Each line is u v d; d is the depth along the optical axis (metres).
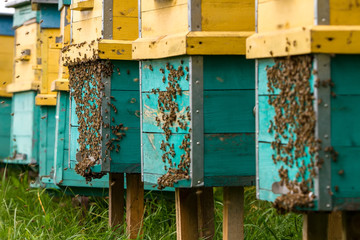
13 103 15.27
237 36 6.12
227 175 6.26
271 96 5.27
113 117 7.95
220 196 10.80
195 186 6.22
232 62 6.21
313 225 5.36
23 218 9.19
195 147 6.21
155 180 6.89
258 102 5.47
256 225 7.86
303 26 4.85
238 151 6.27
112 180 8.77
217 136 6.23
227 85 6.21
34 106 13.72
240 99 6.24
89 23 8.38
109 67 7.90
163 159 6.68
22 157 14.15
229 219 6.58
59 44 10.93
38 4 12.41
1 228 8.48
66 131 10.42
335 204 4.77
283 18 5.11
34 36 13.66
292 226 7.97
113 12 7.92
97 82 7.97
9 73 17.14
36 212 9.66
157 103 6.79
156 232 8.36
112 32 7.93
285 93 5.03
